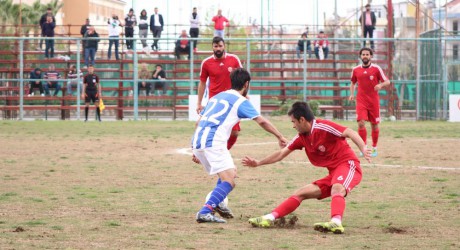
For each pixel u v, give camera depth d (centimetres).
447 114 4053
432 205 1194
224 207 1065
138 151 2172
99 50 4666
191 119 3997
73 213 1103
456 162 1869
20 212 1109
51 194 1305
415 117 4150
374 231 971
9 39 4044
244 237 922
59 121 3881
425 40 4009
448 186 1423
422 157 1995
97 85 3850
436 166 1778
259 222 991
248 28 5466
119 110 4141
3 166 1756
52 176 1572
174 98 4131
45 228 974
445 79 3997
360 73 2039
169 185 1442
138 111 4228
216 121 1041
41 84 4197
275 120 3869
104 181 1496
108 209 1145
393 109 4122
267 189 1384
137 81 4047
